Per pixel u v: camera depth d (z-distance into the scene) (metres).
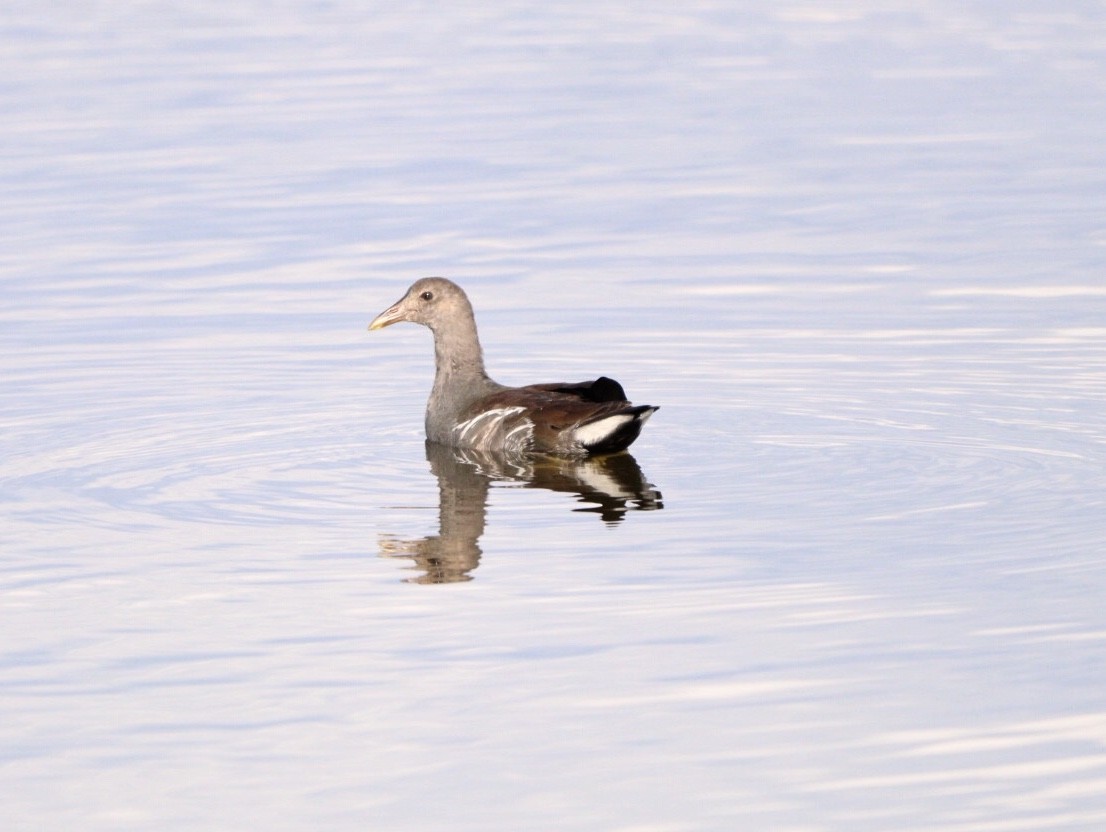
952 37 41.47
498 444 16.25
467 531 13.84
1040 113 33.06
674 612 11.93
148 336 20.81
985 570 12.55
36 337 20.75
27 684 11.08
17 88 35.88
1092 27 42.03
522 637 11.59
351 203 27.52
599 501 14.62
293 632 11.78
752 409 17.48
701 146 31.05
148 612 12.19
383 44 41.09
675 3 47.19
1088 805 9.30
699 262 24.03
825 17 44.66
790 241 25.02
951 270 23.12
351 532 13.89
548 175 29.19
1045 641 11.26
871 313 21.20
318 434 17.03
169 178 28.92
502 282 23.33
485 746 10.11
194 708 10.69
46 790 9.77
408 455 16.36
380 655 11.35
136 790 9.74
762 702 10.54
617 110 34.09
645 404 17.34
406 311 17.17
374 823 9.35
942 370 18.67
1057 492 14.38
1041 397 17.50
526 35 42.34
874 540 13.30
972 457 15.51
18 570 13.06
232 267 24.14
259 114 33.59
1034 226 25.25
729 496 14.59
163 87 36.00
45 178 28.89
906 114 33.31
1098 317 20.59
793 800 9.45
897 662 11.02
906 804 9.37
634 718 10.38
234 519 14.27
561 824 9.28
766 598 12.13
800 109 34.03
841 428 16.66
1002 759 9.79
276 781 9.81
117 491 15.09
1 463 15.97
